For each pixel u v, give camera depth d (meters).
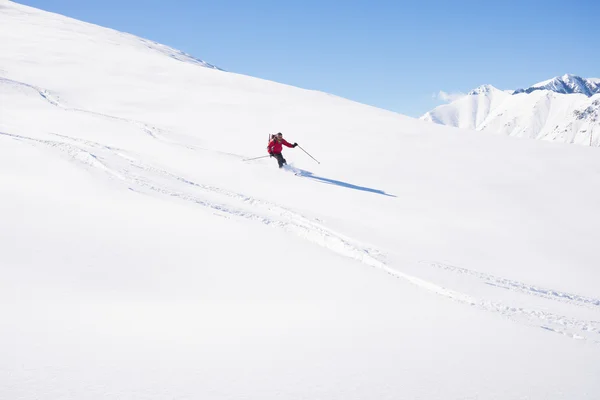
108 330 3.77
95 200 9.20
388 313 5.16
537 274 9.20
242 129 22.97
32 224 7.27
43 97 24.64
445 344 4.05
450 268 8.27
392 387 2.85
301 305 5.21
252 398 2.53
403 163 18.70
